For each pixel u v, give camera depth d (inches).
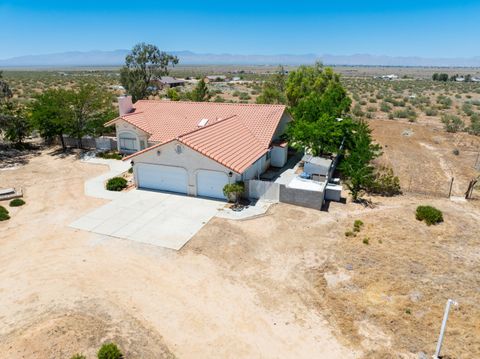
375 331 454.3
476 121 1899.6
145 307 497.0
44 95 1301.7
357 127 1167.6
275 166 1160.2
